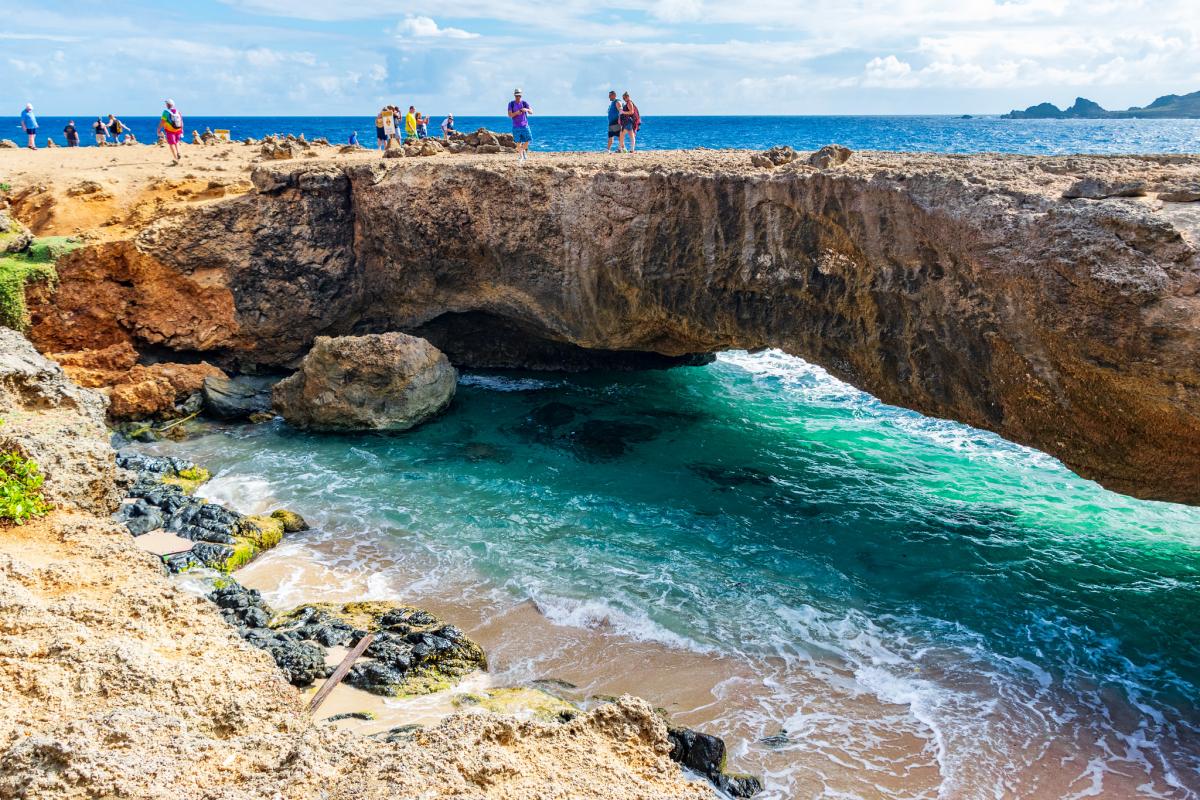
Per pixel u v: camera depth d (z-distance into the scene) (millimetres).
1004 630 14352
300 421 22891
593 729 8602
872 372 17156
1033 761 11273
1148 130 136625
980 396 15352
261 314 24953
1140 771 11164
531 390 26453
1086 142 97375
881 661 13438
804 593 15398
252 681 9086
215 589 14070
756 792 10383
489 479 19969
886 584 15766
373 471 20297
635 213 20156
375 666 12008
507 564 15969
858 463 21328
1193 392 12062
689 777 10367
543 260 22422
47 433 13844
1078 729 11961
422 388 23188
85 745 7293
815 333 18047
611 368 28406
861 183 15977
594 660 13102
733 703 12180
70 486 12852
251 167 28359
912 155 20125
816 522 18203
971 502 19203
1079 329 12906
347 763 7621
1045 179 14773
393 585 15195
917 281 15688
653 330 22094
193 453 21125
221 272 24500
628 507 18719
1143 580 15914
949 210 14664
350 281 25594
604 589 15180
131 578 10680
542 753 8086
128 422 22297
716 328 20016
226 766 7551
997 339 14438
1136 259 12133
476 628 13852
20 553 10922
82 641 9062
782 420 24234
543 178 21688
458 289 24641
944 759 11195
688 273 19797
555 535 17328
